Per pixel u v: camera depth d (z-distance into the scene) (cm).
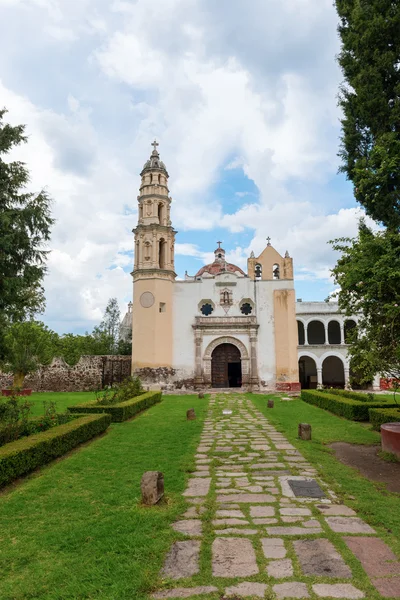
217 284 3338
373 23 1257
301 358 4006
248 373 3180
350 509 620
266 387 3172
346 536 523
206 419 1623
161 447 1066
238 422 1538
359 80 1295
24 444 864
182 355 3228
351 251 980
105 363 3397
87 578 429
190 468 852
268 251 3622
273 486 739
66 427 1079
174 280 3359
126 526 551
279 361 3197
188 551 487
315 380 3953
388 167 1007
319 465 883
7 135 1263
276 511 613
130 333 4912
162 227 3353
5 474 754
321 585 410
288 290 3309
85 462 921
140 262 3294
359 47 1327
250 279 3350
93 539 520
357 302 1028
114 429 1373
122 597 395
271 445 1105
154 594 401
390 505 635
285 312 3275
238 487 736
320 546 494
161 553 478
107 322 5753
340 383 3903
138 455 978
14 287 1204
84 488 739
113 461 925
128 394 2103
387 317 905
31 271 1253
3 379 3278
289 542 505
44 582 428
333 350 3562
